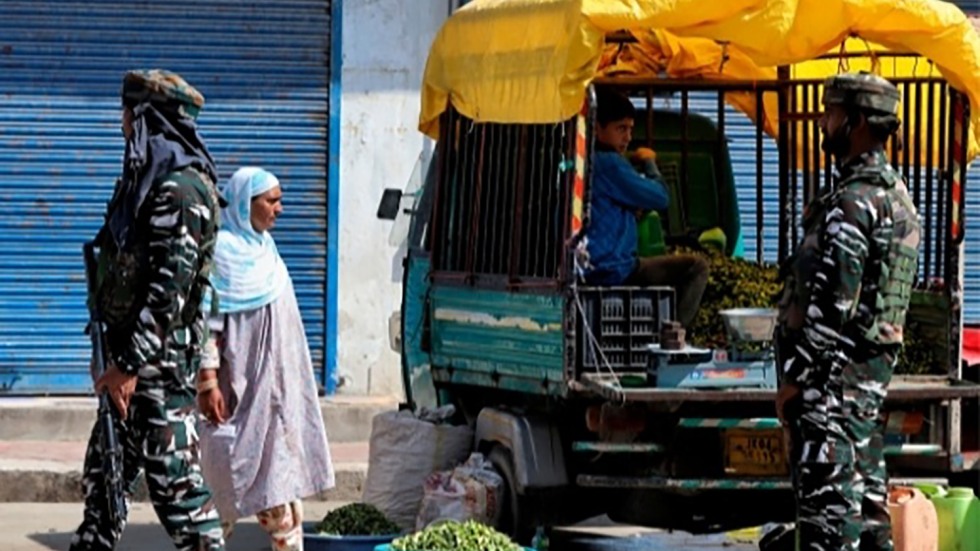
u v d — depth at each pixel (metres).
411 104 15.31
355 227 15.31
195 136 8.02
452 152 11.25
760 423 9.93
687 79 11.94
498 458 10.60
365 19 15.24
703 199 12.14
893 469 10.61
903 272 8.61
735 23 9.65
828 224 8.43
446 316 11.09
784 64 10.27
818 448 8.45
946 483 10.37
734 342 9.81
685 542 11.49
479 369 10.74
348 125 15.27
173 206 7.82
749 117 12.55
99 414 7.91
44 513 12.47
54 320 15.06
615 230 10.31
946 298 10.38
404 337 11.73
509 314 10.38
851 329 8.52
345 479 13.36
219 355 9.17
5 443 14.22
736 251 12.21
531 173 10.25
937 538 9.89
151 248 7.83
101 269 8.01
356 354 15.37
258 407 9.17
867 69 11.55
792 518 10.52
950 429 10.25
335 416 14.73
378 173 15.32
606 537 11.66
